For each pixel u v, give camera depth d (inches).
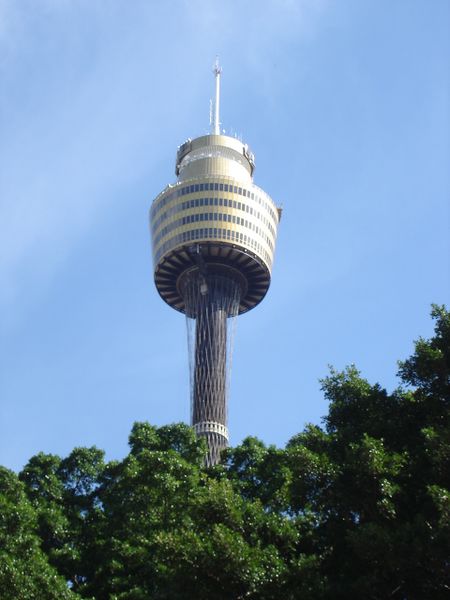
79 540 3029.0
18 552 2507.4
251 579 1736.0
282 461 2984.7
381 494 1860.2
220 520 1886.1
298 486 1919.3
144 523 2854.3
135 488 2962.6
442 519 1704.0
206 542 1804.9
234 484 2987.2
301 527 2018.9
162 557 1867.6
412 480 1907.0
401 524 1823.3
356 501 1888.5
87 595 2669.8
